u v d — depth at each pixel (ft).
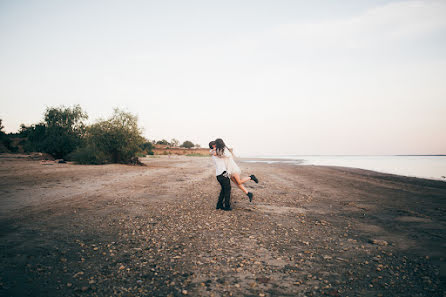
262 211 19.40
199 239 12.84
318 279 8.70
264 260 10.31
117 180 35.45
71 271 9.04
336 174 53.11
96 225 14.87
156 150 248.11
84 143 71.31
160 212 18.42
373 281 8.54
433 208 20.77
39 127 73.26
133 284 8.20
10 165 52.47
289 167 76.89
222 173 19.45
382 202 23.38
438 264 9.94
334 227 15.26
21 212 17.10
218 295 7.57
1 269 8.94
